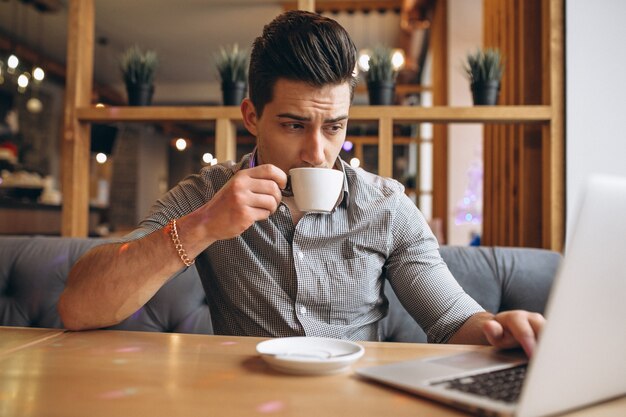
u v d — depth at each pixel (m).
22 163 7.09
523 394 0.49
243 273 1.18
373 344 0.88
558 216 1.86
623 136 1.85
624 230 0.52
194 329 1.55
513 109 1.88
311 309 1.17
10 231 4.60
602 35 1.85
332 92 1.02
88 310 0.96
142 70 2.12
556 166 1.87
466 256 1.61
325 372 0.69
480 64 1.98
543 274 1.58
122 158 10.24
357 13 5.62
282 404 0.58
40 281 1.57
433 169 4.82
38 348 0.83
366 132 8.62
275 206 0.90
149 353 0.80
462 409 0.57
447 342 1.06
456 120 1.93
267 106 1.06
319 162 1.06
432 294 1.13
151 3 5.57
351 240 1.20
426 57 6.41
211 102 8.88
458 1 4.28
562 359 0.51
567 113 1.86
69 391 0.62
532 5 2.17
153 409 0.56
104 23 6.14
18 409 0.56
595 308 0.52
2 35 6.55
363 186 1.24
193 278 1.59
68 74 2.04
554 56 1.88
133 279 0.95
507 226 2.67
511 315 0.81
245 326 1.19
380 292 1.26
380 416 0.55
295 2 5.54
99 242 1.64
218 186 1.27
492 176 3.17
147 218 1.23
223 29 6.32
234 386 0.64
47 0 5.28
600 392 0.56
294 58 1.00
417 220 1.25
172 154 11.59
